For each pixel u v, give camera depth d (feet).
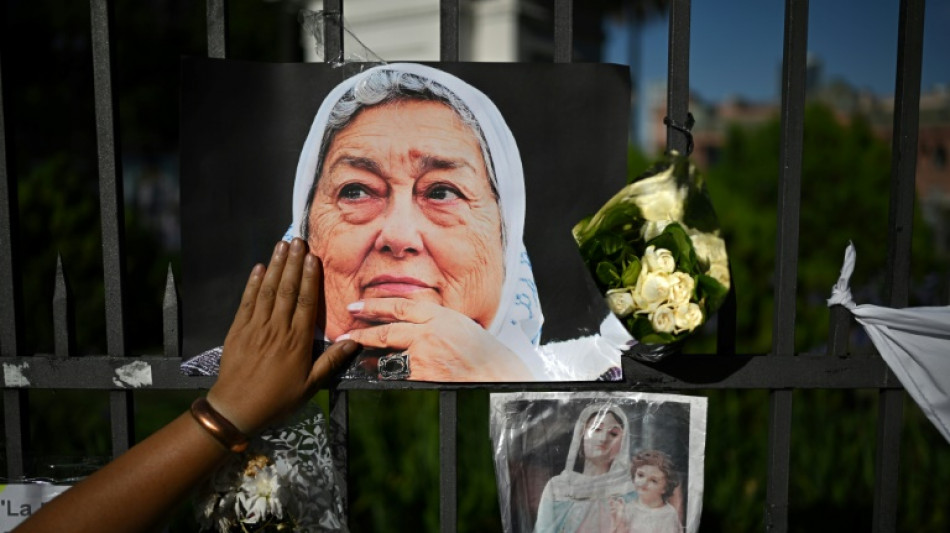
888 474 4.39
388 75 4.02
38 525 3.19
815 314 12.16
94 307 13.25
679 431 4.23
